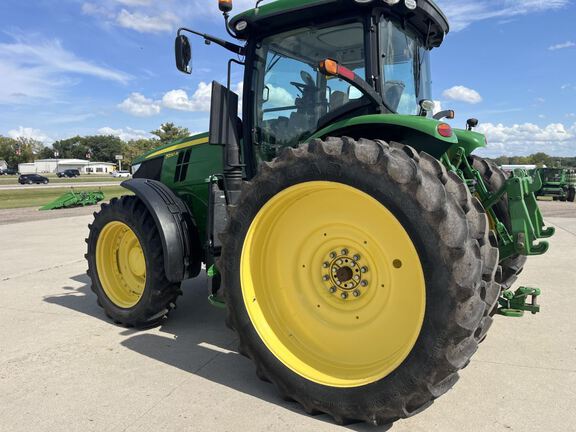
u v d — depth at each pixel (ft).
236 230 9.32
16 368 10.64
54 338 12.51
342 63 10.58
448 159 10.30
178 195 14.55
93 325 13.58
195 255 12.87
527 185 9.77
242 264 9.31
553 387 9.60
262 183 8.97
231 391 9.55
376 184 7.71
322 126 10.70
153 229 12.76
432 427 8.18
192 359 11.15
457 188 8.66
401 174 7.49
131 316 13.12
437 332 7.22
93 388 9.68
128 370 10.53
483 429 8.09
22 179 162.30
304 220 9.42
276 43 11.42
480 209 9.11
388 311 8.58
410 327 8.28
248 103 11.93
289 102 11.37
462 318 7.14
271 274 9.91
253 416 8.59
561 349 11.57
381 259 8.62
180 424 8.32
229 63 11.73
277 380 9.00
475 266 7.27
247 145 12.06
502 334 12.60
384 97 10.22
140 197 12.70
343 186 8.09
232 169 11.88
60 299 16.31
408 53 11.38
